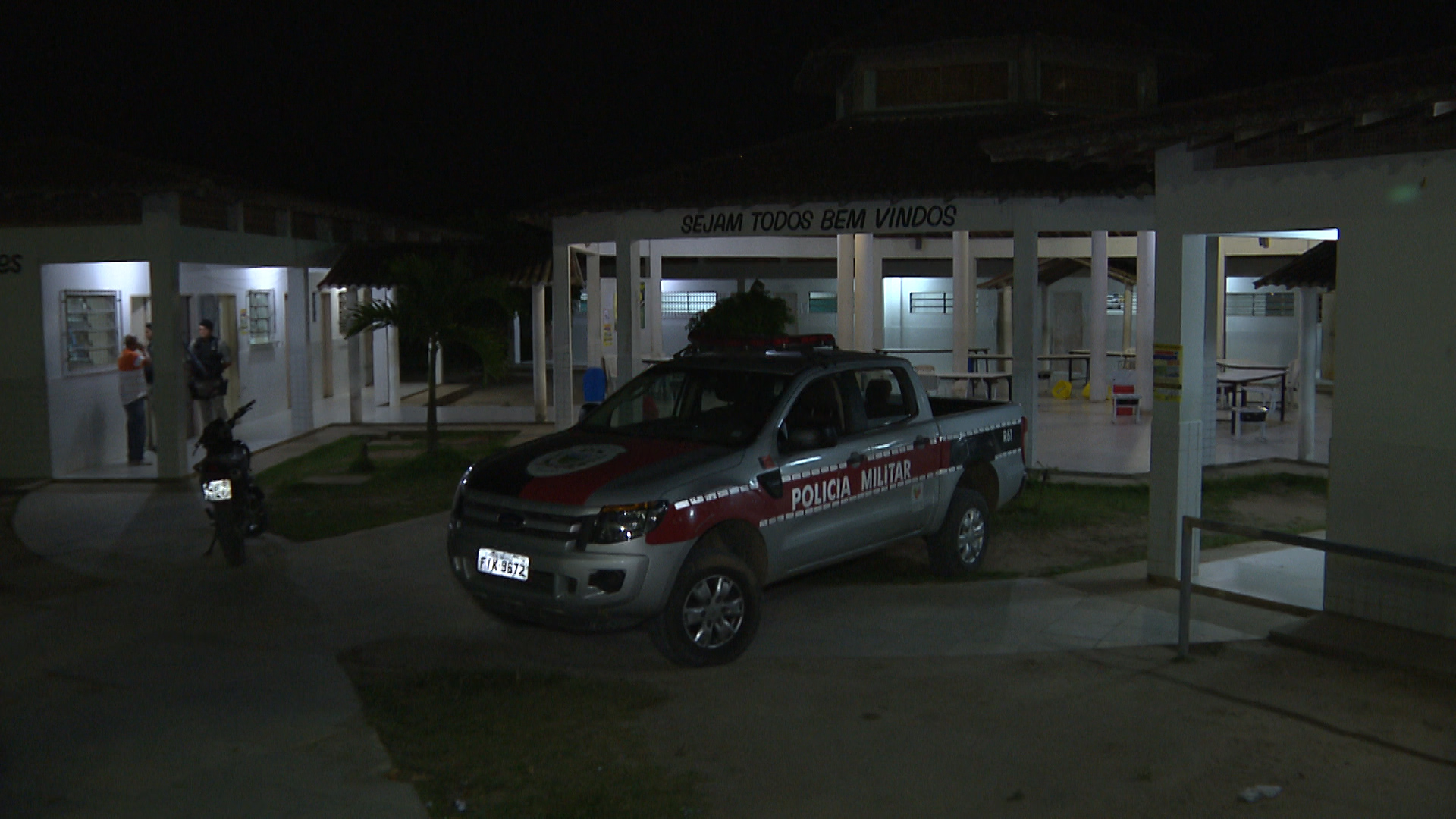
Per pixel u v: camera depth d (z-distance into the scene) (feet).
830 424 24.18
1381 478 22.59
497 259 60.75
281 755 17.39
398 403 67.62
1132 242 67.05
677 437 23.81
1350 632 22.34
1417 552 22.20
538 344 60.80
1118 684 20.31
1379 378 22.49
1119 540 32.09
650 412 25.84
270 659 22.40
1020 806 15.43
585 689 20.38
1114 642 22.85
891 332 90.12
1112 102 49.47
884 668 21.44
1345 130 22.54
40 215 42.29
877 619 24.72
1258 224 24.35
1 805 15.69
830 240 63.16
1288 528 34.06
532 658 22.54
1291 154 23.67
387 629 24.48
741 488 22.20
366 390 79.05
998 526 33.78
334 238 60.23
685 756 17.25
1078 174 38.99
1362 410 22.80
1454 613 21.71
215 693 20.31
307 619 25.26
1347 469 23.13
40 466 43.27
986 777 16.38
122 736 18.24
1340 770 16.52
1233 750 17.29
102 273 46.80
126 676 21.29
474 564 22.08
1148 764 16.80
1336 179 22.89
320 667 21.88
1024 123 45.62
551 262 60.39
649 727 18.47
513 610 21.63
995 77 48.08
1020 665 21.48
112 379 47.67
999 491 29.63
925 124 47.37
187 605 26.40
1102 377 65.36
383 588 27.78
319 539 33.27
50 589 27.96
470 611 25.85
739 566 21.88
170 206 42.01
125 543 32.99
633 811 15.26
